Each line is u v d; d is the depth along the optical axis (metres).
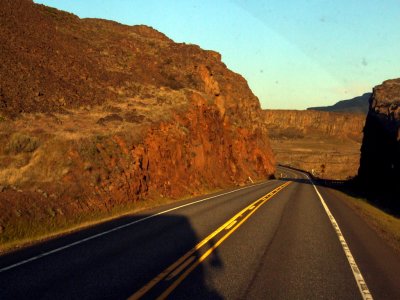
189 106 36.69
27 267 9.02
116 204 19.19
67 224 14.77
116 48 48.53
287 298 7.66
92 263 9.43
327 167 135.25
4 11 37.00
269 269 9.56
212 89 49.41
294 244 12.60
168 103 35.97
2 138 19.25
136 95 37.66
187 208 20.38
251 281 8.54
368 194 40.47
